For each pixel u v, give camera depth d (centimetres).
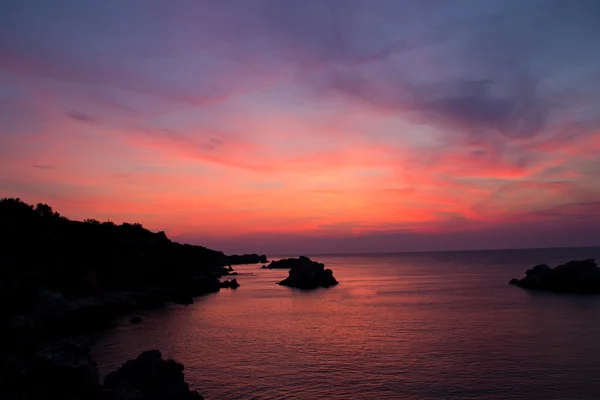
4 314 5856
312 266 14300
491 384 3641
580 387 3544
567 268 10925
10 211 9319
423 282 14388
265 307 8881
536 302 8681
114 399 2503
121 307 8519
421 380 3766
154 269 12269
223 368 4162
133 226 15250
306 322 6838
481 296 9956
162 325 6769
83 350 3128
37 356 2881
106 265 10212
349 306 8788
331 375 3928
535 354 4547
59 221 10794
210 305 9394
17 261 7325
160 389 2752
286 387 3609
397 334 5747
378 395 3419
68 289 8256
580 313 7206
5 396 2448
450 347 4934
